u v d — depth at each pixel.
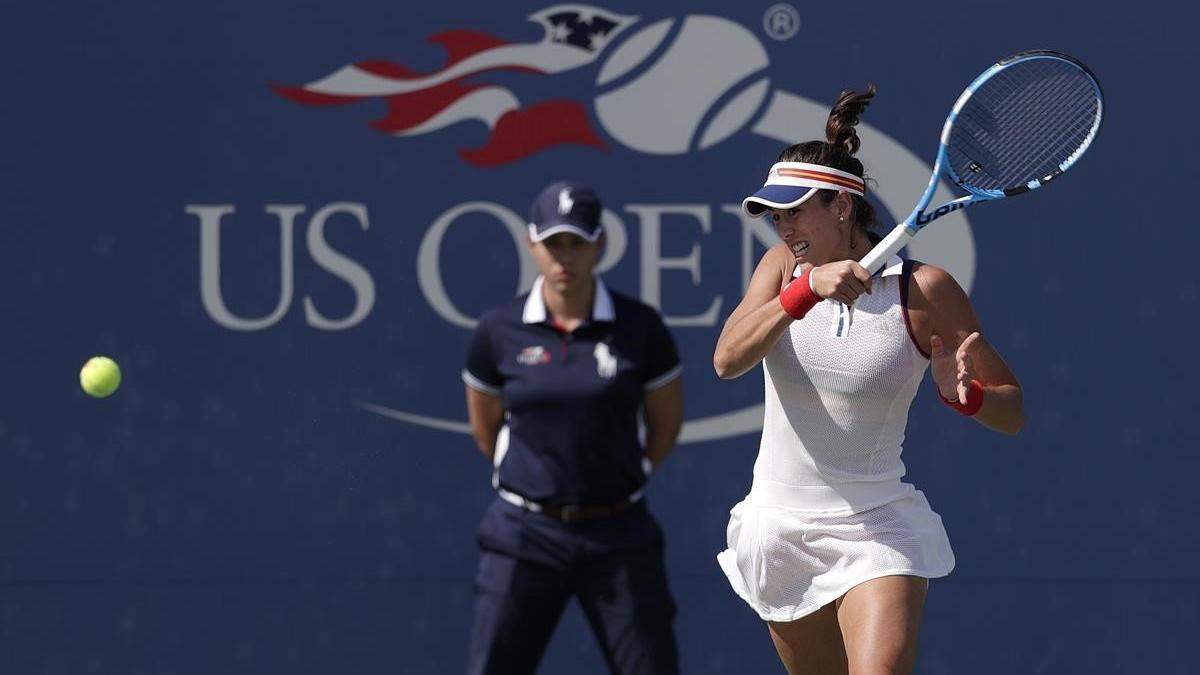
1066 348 17.94
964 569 18.05
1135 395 17.91
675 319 18.05
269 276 18.06
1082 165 17.91
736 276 18.00
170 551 18.11
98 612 18.09
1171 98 17.86
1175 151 17.88
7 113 17.98
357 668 18.17
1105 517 17.97
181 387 18.09
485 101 18.05
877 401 12.09
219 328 18.09
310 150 18.06
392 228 18.06
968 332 11.95
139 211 18.05
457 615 18.14
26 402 18.03
